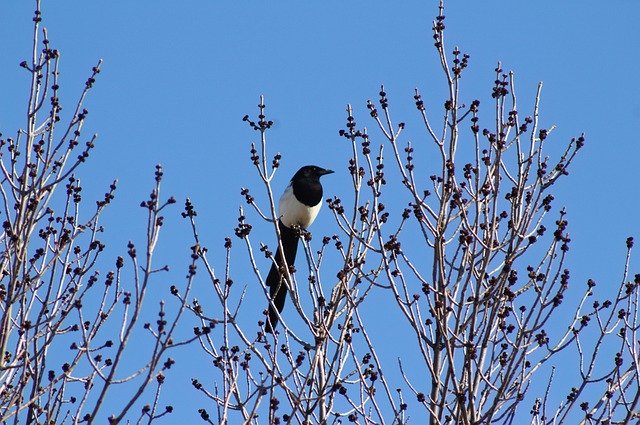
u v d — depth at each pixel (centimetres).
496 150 1212
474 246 1154
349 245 1268
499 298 1126
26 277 1162
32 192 1197
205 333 1063
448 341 1116
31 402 1065
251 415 1077
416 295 1178
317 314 1264
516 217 1188
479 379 1123
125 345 923
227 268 1184
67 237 1217
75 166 1214
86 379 1102
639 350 1157
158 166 959
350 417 1176
